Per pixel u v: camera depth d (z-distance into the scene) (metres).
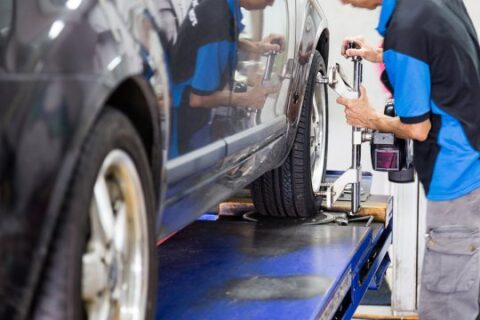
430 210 3.79
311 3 4.44
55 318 1.70
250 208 4.87
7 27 1.78
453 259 3.75
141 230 2.13
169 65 2.30
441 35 3.52
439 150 3.67
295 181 4.55
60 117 1.67
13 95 1.66
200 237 4.20
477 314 3.79
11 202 1.62
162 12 2.28
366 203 5.06
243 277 3.42
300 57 4.14
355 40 4.51
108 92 1.78
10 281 1.60
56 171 1.65
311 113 4.62
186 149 2.52
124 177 2.02
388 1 3.67
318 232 4.32
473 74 3.61
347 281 3.65
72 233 1.72
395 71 3.56
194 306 3.01
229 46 2.92
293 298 3.09
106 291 1.98
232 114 3.02
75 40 1.75
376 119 3.89
